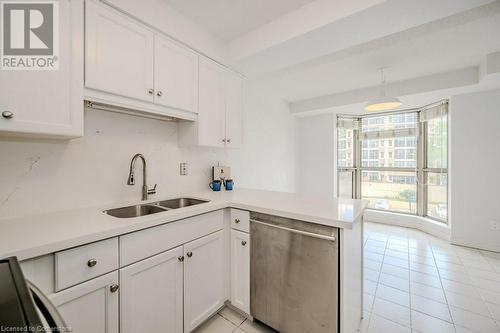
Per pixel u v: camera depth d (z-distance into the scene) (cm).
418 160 381
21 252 76
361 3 137
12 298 52
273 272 140
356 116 432
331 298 117
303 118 434
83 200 143
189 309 137
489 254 270
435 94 295
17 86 95
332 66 252
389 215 398
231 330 150
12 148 117
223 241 162
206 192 216
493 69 221
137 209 161
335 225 114
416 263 249
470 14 155
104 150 153
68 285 88
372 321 159
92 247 95
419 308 173
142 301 113
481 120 282
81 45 114
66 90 109
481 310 170
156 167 185
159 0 150
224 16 171
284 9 164
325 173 412
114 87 128
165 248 123
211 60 194
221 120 205
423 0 128
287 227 134
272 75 278
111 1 125
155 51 150
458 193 298
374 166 426
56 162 132
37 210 125
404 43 202
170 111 163
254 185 319
